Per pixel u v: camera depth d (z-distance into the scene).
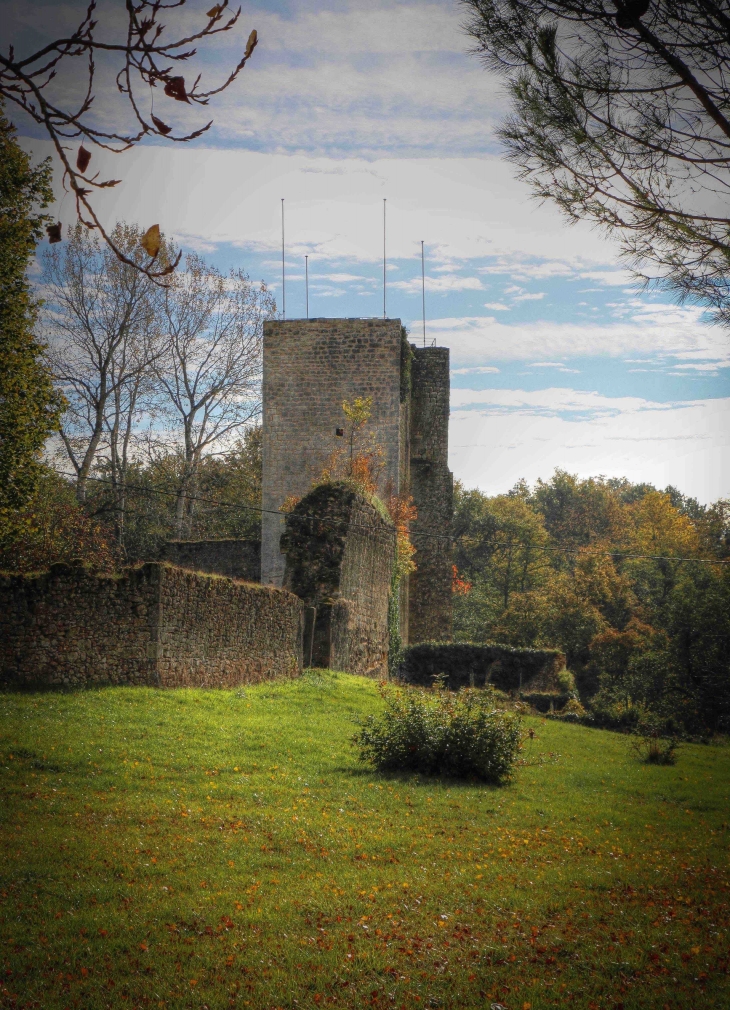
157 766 14.90
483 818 13.71
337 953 8.33
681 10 7.56
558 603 59.44
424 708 17.34
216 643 22.14
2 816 11.72
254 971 7.91
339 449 41.06
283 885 10.06
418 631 45.62
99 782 13.70
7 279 22.92
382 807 13.85
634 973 8.05
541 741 23.55
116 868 10.19
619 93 8.30
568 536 92.19
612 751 23.77
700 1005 7.34
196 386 45.88
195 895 9.59
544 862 11.45
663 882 10.70
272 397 41.75
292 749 17.20
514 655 38.06
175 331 44.81
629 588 60.81
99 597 20.09
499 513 80.06
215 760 15.62
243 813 12.74
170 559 39.91
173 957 8.09
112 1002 7.24
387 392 41.31
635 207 8.66
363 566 30.70
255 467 50.56
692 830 14.11
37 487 24.14
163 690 19.83
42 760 14.50
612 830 13.62
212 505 49.34
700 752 26.09
